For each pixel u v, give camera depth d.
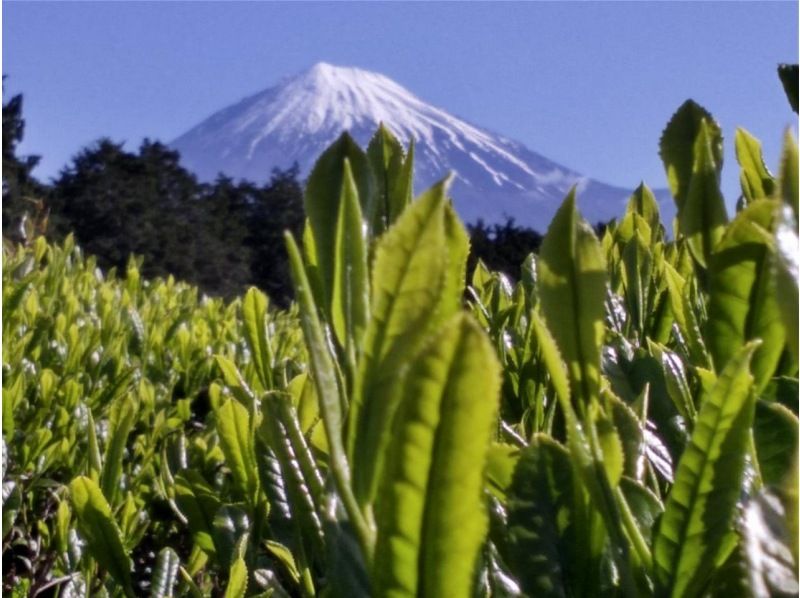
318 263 0.88
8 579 2.35
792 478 0.73
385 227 1.04
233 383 1.63
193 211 64.19
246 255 66.31
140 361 3.69
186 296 6.33
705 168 1.12
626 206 2.47
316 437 1.30
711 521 0.85
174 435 2.55
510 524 0.95
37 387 3.14
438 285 0.71
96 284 5.97
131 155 62.34
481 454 0.65
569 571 0.92
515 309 2.06
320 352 0.77
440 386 0.63
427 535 0.68
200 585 2.10
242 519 1.46
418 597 0.70
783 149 0.74
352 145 0.93
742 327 0.97
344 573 0.96
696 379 1.35
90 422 1.91
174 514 2.10
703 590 0.86
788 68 1.17
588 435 0.86
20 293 3.57
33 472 2.63
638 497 0.98
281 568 1.58
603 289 0.88
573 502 0.93
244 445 1.43
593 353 0.88
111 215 59.69
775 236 0.73
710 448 0.85
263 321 1.50
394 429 0.66
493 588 1.00
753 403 0.84
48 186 57.31
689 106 1.18
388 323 0.72
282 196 70.00
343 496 0.75
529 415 1.67
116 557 1.46
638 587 0.88
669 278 1.32
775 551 0.71
